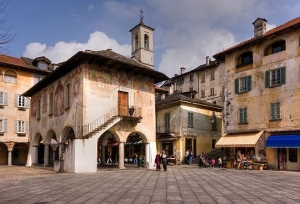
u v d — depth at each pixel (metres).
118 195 12.06
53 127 30.38
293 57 26.44
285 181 17.06
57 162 25.77
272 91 27.86
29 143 37.34
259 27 30.89
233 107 31.42
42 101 34.28
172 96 41.72
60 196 11.94
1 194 12.55
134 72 28.58
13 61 42.91
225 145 29.98
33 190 13.64
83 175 21.08
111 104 26.50
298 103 25.67
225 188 14.06
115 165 33.88
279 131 26.81
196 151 39.12
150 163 28.38
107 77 26.56
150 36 43.59
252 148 29.59
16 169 28.95
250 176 20.20
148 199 11.10
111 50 32.03
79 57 24.45
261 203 10.29
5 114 40.22
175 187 14.42
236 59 31.86
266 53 29.16
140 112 28.30
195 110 39.88
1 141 39.38
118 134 26.59
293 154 26.00
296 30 26.31
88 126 24.59
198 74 61.19
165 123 39.94
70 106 26.69
